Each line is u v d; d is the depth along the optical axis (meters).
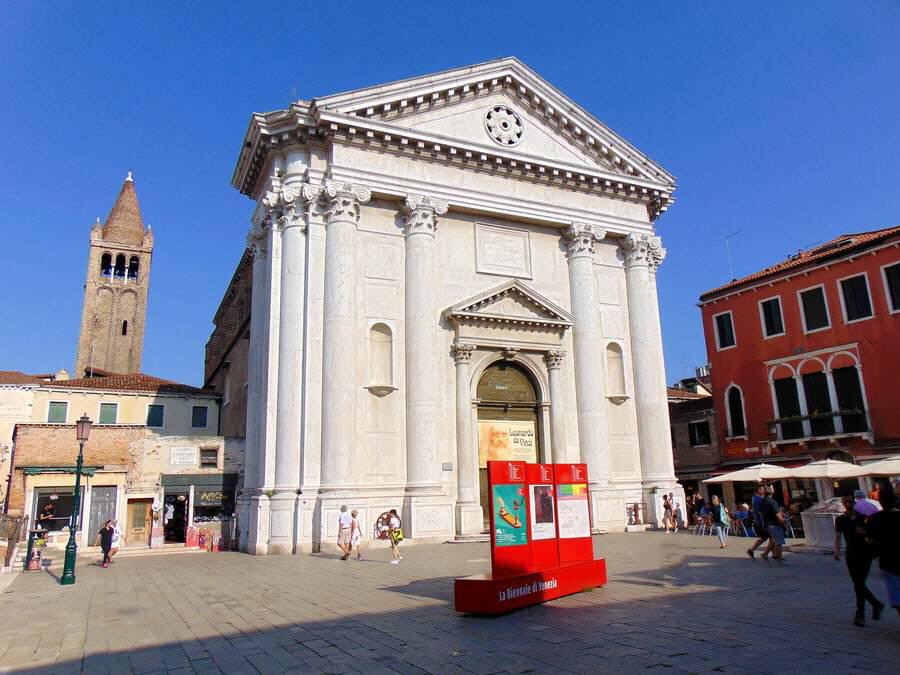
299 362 20.92
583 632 8.03
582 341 25.36
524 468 10.36
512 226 25.50
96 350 69.94
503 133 25.42
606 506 24.05
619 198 27.64
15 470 25.02
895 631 7.86
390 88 22.98
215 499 27.11
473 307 23.41
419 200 23.00
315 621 9.20
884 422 26.62
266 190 24.30
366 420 21.16
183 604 11.17
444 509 20.94
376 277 22.38
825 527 16.11
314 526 19.58
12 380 32.75
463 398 22.83
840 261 28.55
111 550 20.05
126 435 26.52
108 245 72.62
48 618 10.32
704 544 18.70
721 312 33.88
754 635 7.74
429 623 8.77
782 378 30.69
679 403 36.75
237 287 35.09
